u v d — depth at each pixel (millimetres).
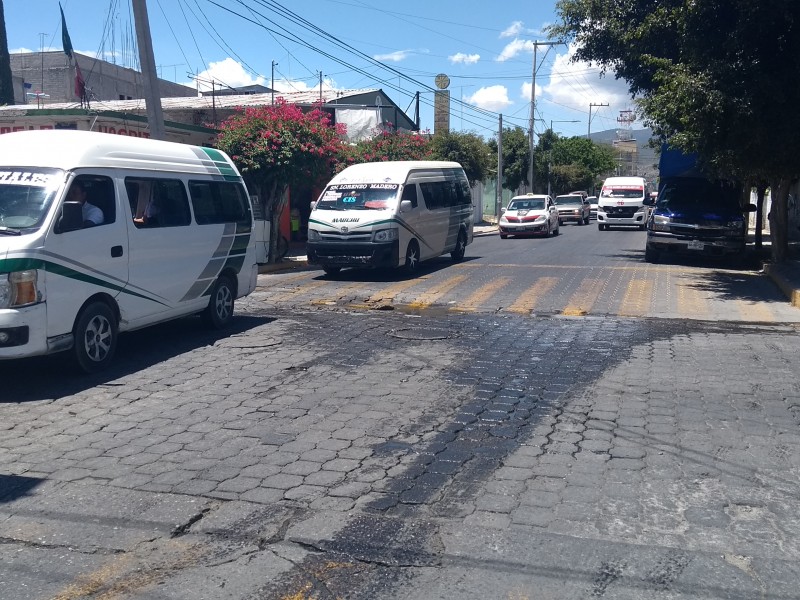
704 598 3865
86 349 8258
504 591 3943
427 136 32406
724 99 13078
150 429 6527
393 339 10172
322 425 6594
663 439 6168
